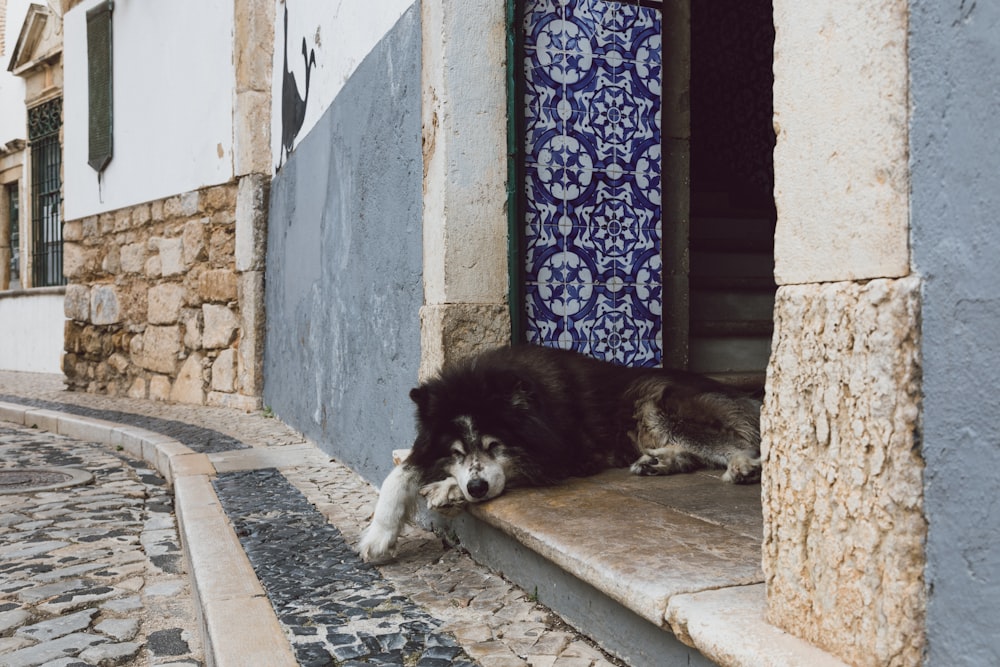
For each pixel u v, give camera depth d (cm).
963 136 137
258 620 265
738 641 175
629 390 379
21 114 1523
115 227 1053
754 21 774
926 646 146
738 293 596
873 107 153
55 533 437
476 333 380
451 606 281
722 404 362
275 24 802
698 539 251
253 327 836
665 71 433
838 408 161
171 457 579
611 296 419
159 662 278
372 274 480
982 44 133
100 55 1073
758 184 753
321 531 382
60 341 1391
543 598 280
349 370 531
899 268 149
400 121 430
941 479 142
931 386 144
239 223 846
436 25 376
